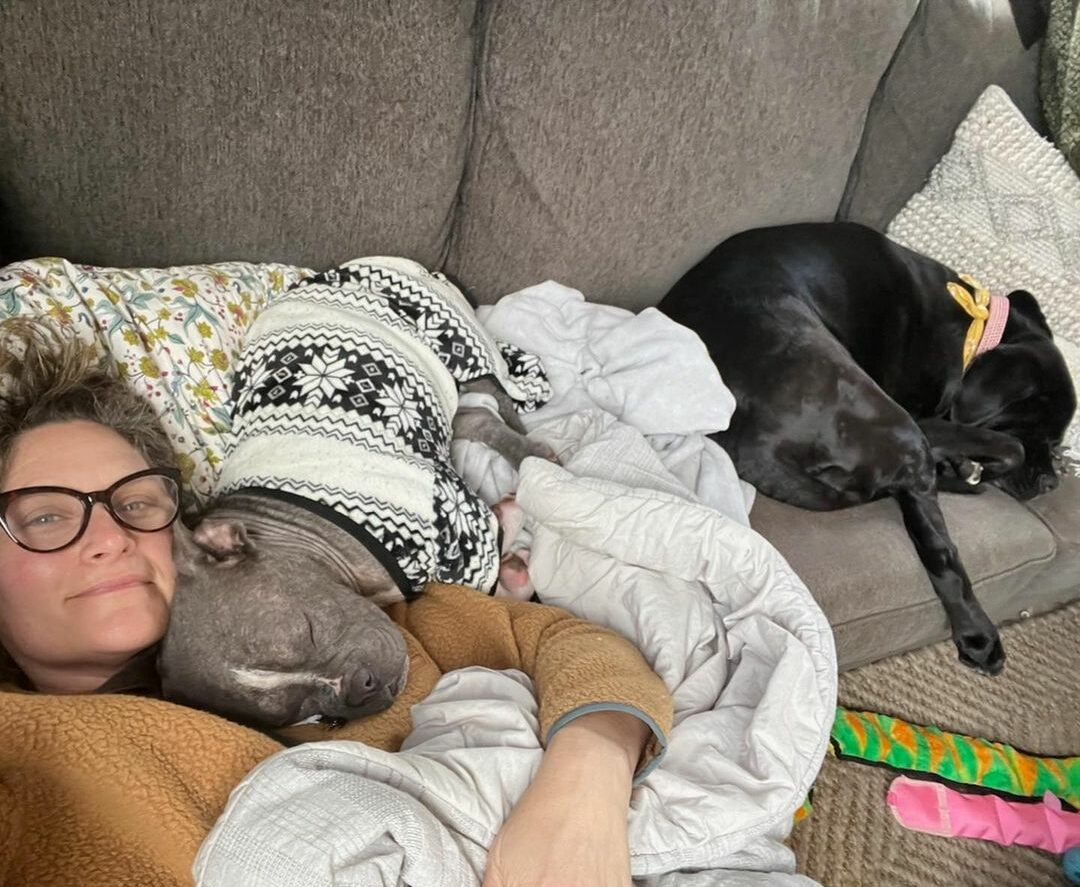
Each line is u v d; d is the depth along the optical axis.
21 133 1.19
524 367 1.55
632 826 0.93
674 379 1.53
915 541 1.48
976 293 1.74
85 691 0.97
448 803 0.83
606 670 0.98
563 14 1.41
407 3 1.30
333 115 1.34
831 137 1.69
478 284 1.65
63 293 1.17
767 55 1.53
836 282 1.67
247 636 0.95
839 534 1.47
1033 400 1.69
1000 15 1.78
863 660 1.56
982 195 1.77
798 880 0.95
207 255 1.39
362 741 0.98
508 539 1.33
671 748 1.04
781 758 1.03
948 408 1.78
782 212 1.74
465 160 1.53
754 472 1.54
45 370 1.03
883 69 1.68
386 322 1.34
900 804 1.41
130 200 1.29
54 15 1.13
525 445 1.44
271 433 1.18
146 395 1.20
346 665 0.97
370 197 1.43
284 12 1.24
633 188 1.58
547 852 0.80
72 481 0.95
